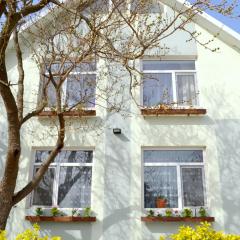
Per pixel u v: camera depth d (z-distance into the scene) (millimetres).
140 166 9930
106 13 9484
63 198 9836
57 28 10477
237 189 9672
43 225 9375
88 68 11133
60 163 10195
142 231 9266
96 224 9375
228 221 9352
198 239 7402
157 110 10164
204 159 10117
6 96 7238
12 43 11203
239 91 10703
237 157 9977
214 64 11094
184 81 11211
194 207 9609
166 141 10195
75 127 10336
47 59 10273
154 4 11711
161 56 10789
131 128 10336
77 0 9219
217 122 10375
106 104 10578
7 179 7184
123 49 10047
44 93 8203
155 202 9703
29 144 10281
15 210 9500
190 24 11648
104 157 10031
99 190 9703
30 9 7441
